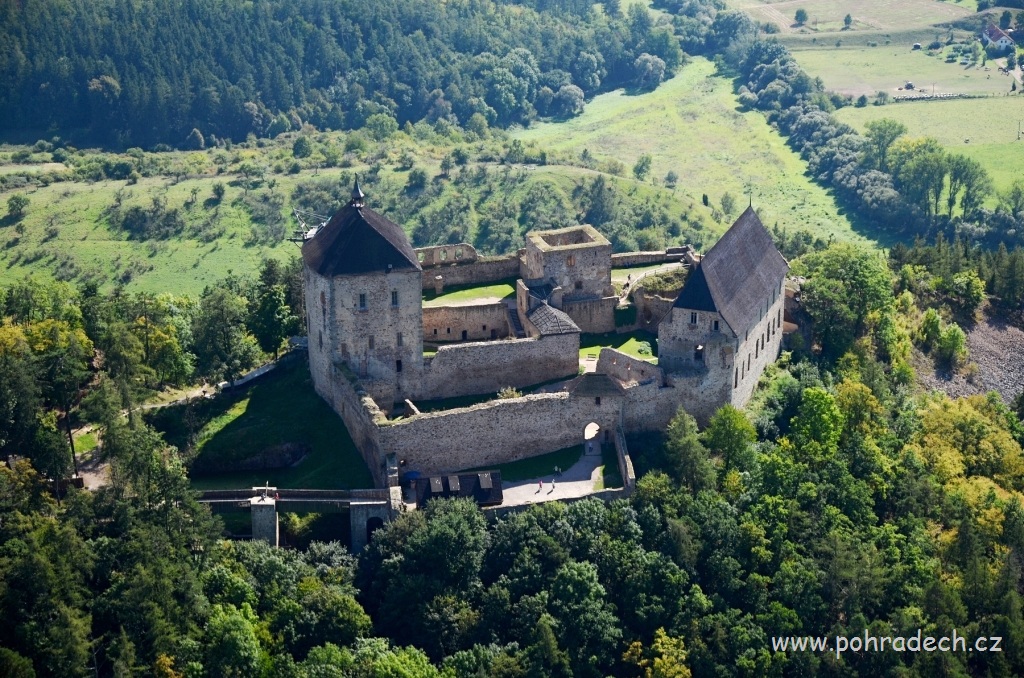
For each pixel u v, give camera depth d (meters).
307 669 146.62
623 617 160.75
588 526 164.25
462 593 157.62
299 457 177.12
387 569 157.25
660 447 175.88
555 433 176.50
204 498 165.75
